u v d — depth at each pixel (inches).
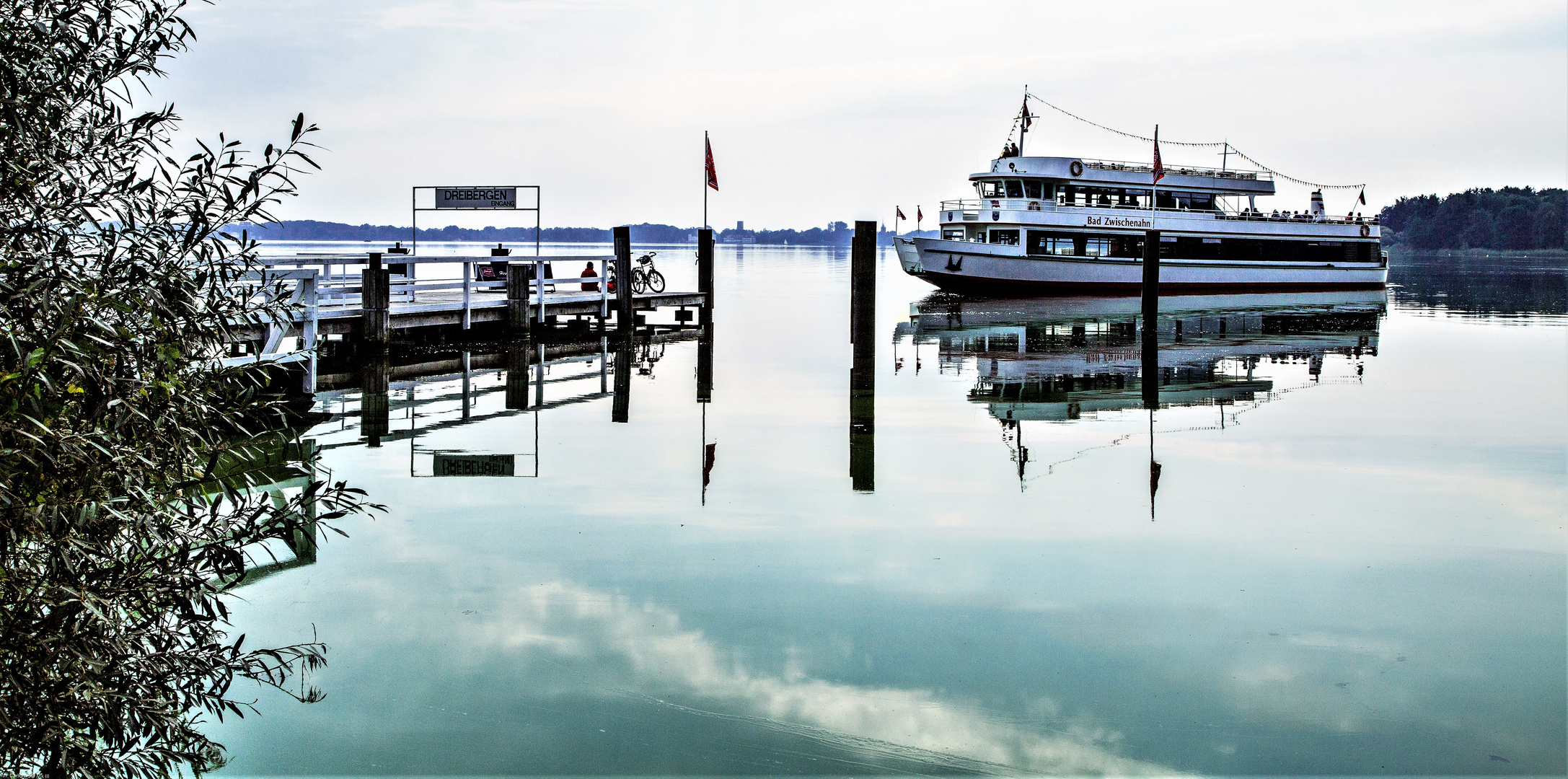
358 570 386.3
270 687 291.0
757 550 418.0
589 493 505.4
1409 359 1096.8
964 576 390.9
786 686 297.0
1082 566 403.5
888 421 722.2
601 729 272.2
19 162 185.8
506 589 369.7
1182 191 1973.4
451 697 286.7
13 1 191.0
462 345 1058.7
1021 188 1875.0
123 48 200.1
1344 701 293.0
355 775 248.1
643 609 353.4
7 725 177.0
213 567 209.3
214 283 206.5
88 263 194.1
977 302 1932.8
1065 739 270.1
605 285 1202.6
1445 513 483.2
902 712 283.7
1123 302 1894.7
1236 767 258.8
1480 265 4448.8
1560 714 285.4
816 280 2930.6
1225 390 881.5
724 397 820.6
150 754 212.8
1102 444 642.2
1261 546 431.2
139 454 193.6
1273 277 2038.6
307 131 208.4
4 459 171.3
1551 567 406.9
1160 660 318.3
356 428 661.9
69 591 177.0
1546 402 807.1
